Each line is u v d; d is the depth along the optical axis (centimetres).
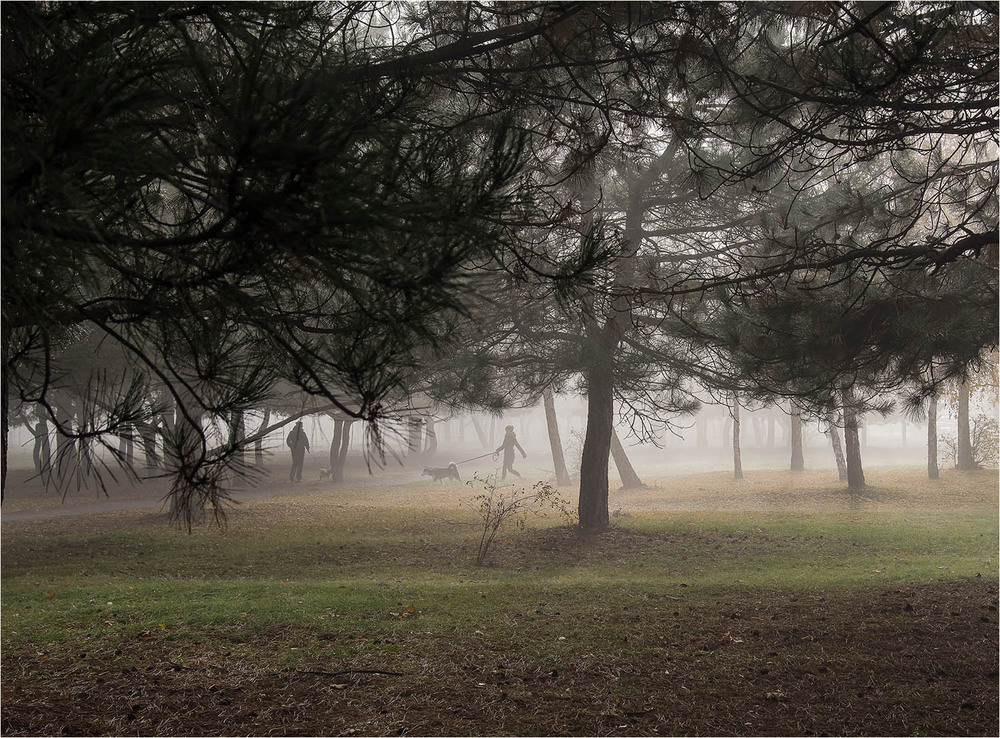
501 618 743
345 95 277
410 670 582
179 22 290
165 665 593
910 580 926
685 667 594
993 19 505
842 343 714
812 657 614
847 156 793
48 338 319
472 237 289
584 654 623
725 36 503
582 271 371
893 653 618
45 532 1509
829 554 1218
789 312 720
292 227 237
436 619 737
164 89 272
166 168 244
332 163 238
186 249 273
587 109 562
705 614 764
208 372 304
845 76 486
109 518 1722
